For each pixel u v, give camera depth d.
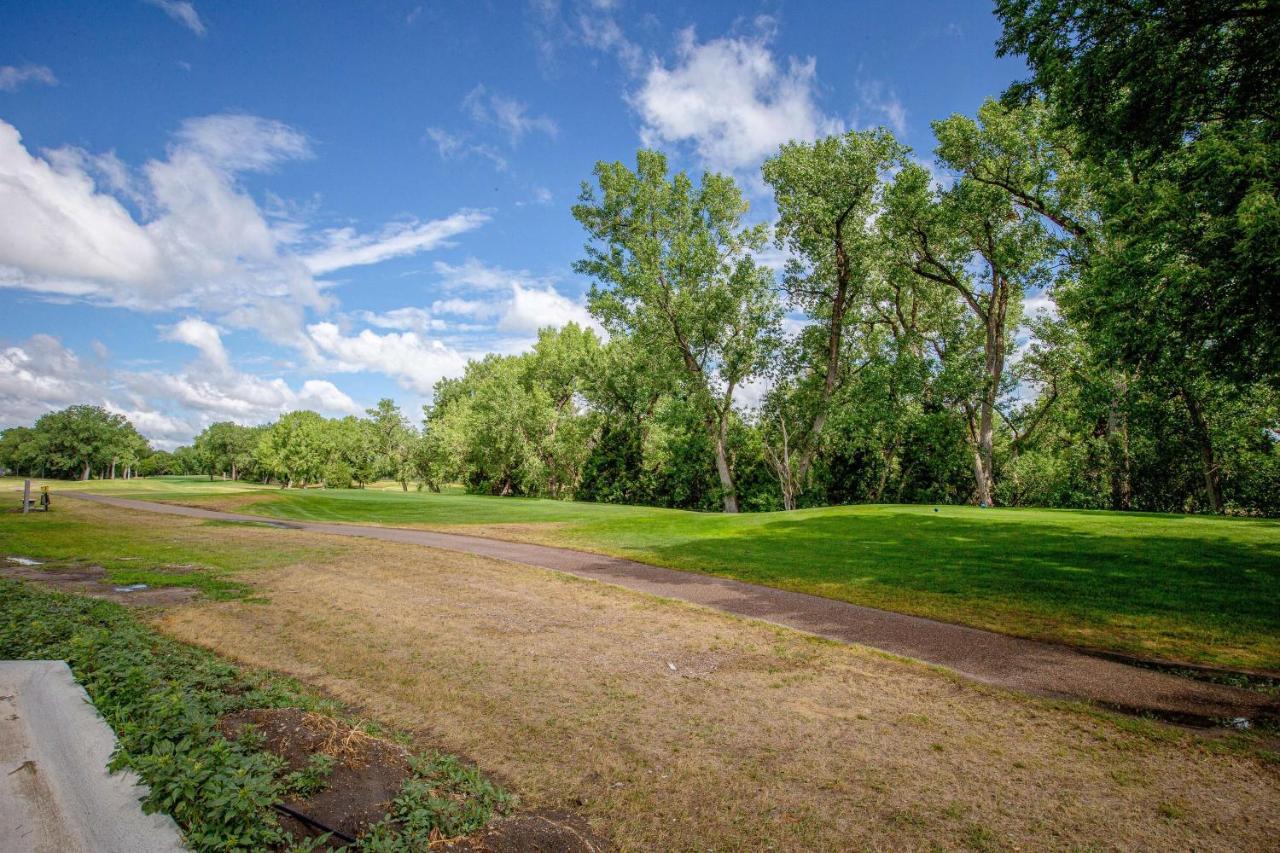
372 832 3.75
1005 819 4.51
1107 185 16.36
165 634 8.76
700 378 35.78
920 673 7.58
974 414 36.97
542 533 22.70
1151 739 5.83
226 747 4.29
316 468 88.06
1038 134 26.53
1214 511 30.14
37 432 126.06
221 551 16.98
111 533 21.41
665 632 9.26
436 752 5.26
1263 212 9.81
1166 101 13.35
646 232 35.34
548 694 6.75
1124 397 28.86
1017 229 30.41
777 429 39.56
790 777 5.09
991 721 6.22
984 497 34.16
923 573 13.39
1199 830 4.39
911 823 4.45
